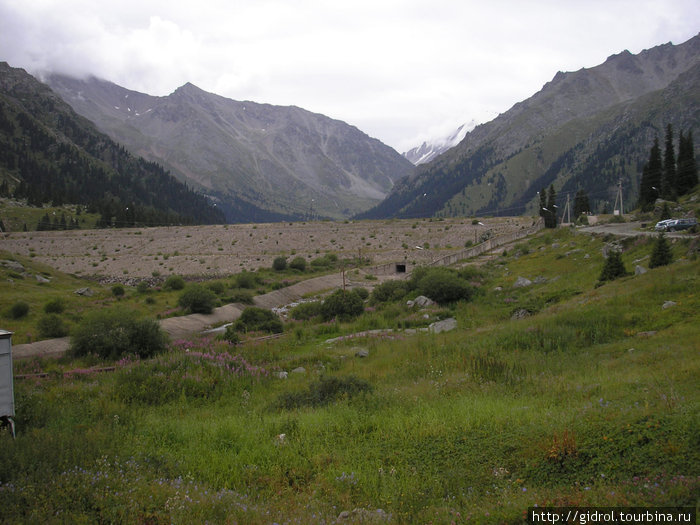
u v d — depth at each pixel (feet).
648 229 175.01
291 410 46.91
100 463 28.66
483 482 26.16
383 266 286.87
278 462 31.22
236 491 26.96
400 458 30.42
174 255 360.89
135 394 56.29
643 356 50.39
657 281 83.56
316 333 116.37
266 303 198.49
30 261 257.34
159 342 96.22
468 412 36.70
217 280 263.90
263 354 88.48
